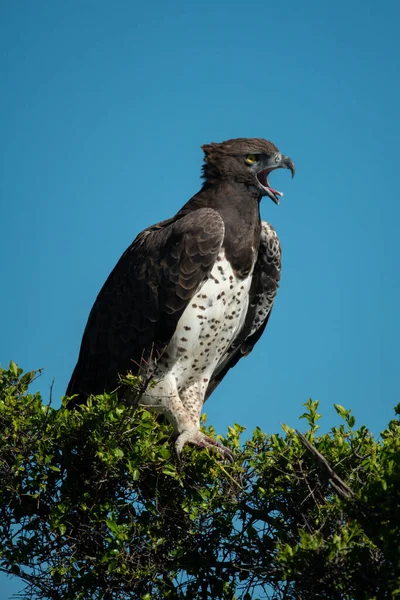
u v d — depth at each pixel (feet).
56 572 34.99
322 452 33.99
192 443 42.91
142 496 36.27
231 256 45.42
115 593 35.32
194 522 35.37
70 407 47.14
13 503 35.81
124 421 35.50
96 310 46.93
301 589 29.55
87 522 35.96
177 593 34.58
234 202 46.73
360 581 28.12
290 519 34.22
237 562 34.35
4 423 35.81
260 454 35.37
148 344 44.86
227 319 45.91
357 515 29.01
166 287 44.55
